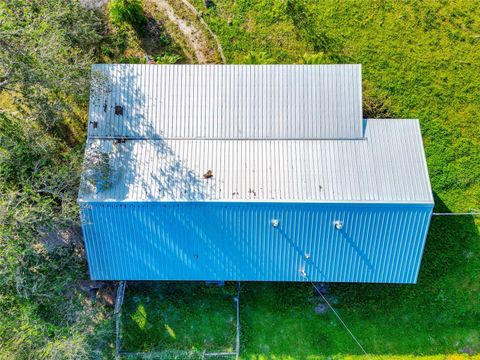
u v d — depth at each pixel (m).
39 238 23.75
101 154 22.25
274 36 27.20
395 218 21.91
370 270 22.95
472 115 26.94
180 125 23.05
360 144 22.73
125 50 27.11
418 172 22.16
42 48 20.33
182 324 26.02
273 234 22.41
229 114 23.11
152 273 23.31
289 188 21.98
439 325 25.94
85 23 24.28
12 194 20.06
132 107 23.12
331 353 25.83
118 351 25.50
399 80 27.03
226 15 27.28
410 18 27.12
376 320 25.98
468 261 26.16
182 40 27.28
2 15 20.20
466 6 27.03
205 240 22.59
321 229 22.25
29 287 22.55
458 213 25.97
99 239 22.62
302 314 26.08
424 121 27.00
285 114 23.08
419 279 26.08
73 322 24.91
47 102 23.70
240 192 21.94
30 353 22.08
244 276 23.27
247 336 25.91
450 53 27.00
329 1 27.17
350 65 23.27
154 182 22.17
